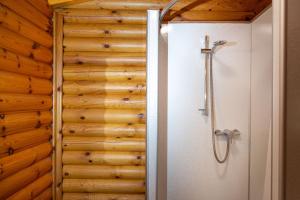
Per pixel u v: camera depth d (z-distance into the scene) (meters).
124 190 1.88
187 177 1.91
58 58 1.86
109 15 1.90
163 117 1.60
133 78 1.89
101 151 1.90
